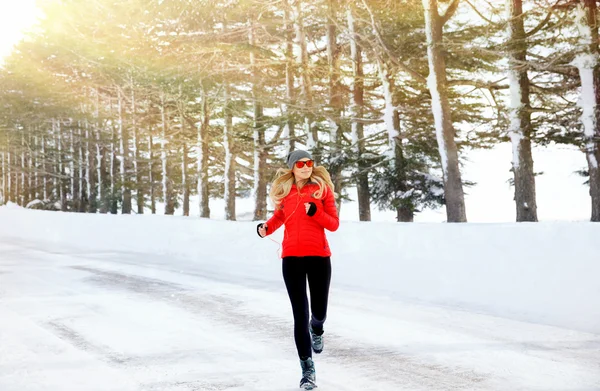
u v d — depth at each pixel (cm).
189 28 2327
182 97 2692
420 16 2067
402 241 922
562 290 611
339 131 2225
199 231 1377
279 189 402
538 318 549
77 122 4478
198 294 733
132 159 3775
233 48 2075
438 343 471
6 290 770
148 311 624
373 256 904
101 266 1039
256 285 804
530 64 1698
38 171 4984
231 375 392
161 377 388
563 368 393
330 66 2127
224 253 1151
